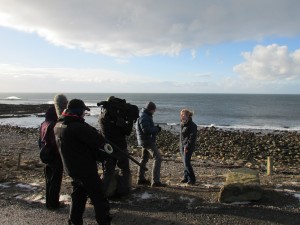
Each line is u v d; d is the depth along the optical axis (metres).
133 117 6.51
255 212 5.96
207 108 99.56
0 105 81.25
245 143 27.31
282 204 6.25
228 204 6.30
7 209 6.31
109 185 6.52
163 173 11.84
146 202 6.54
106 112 6.42
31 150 19.89
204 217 5.82
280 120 61.22
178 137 30.34
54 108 6.48
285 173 11.76
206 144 26.20
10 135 30.41
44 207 6.41
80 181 5.07
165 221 5.71
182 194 6.86
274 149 24.36
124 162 6.69
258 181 6.60
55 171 6.27
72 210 5.27
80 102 5.22
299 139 29.86
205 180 8.55
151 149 7.49
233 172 7.07
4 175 9.12
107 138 6.41
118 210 6.20
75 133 4.95
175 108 97.25
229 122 56.31
